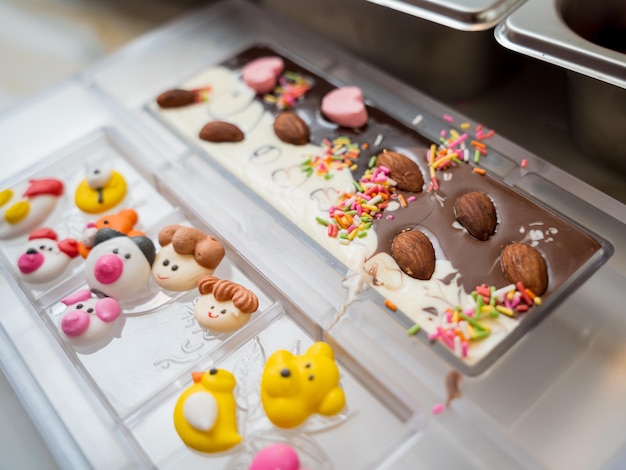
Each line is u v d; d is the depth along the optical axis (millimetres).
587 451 218
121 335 264
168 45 385
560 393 230
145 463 228
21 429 246
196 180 307
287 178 302
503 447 219
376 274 261
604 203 272
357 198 285
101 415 239
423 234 270
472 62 319
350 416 235
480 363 236
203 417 227
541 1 284
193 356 255
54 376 251
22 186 319
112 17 429
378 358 239
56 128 348
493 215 270
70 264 290
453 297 251
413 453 222
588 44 262
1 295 279
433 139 308
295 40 374
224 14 399
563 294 249
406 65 337
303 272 266
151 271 278
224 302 261
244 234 282
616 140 278
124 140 331
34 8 442
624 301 247
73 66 399
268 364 239
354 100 323
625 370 234
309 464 224
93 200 306
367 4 325
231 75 360
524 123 323
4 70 402
